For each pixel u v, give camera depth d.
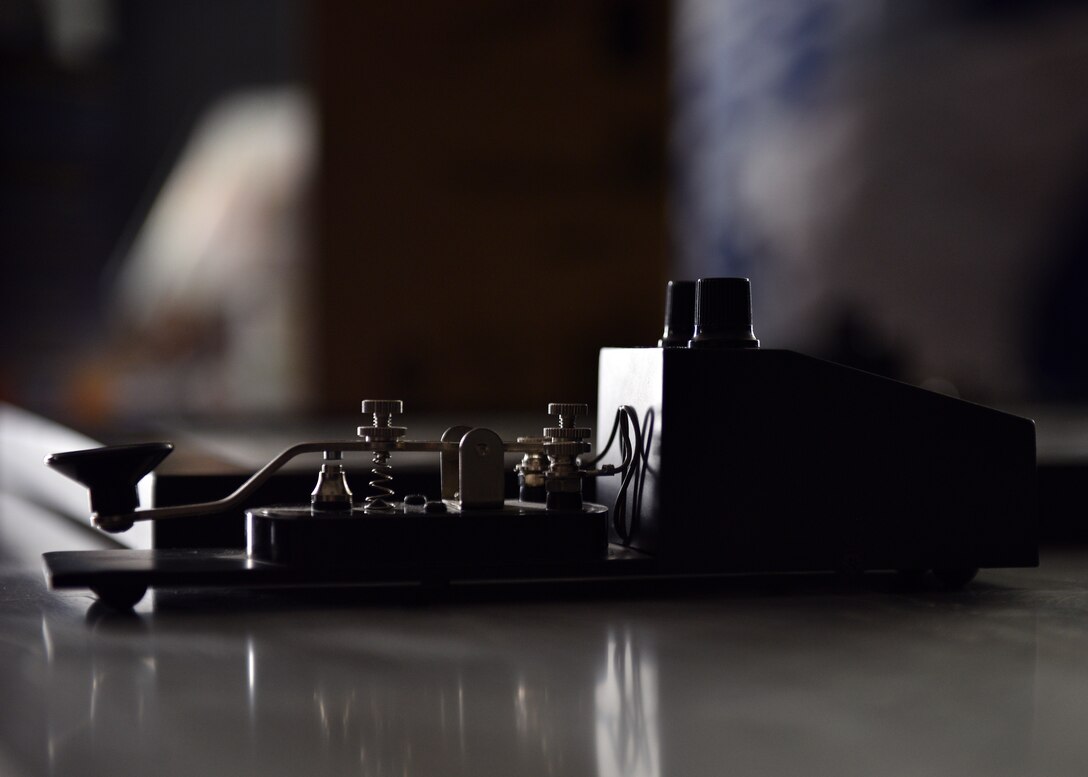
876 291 5.11
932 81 4.95
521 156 3.11
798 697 0.47
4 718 0.43
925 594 0.73
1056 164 4.66
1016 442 0.75
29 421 1.96
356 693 0.47
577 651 0.56
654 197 3.13
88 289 6.48
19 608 0.67
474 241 3.11
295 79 6.39
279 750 0.39
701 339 0.74
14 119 6.28
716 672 0.52
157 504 0.83
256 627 0.61
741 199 5.52
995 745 0.40
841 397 0.73
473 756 0.39
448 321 3.11
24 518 1.30
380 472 0.71
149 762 0.38
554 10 3.08
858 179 5.14
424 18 3.08
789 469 0.72
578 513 0.70
